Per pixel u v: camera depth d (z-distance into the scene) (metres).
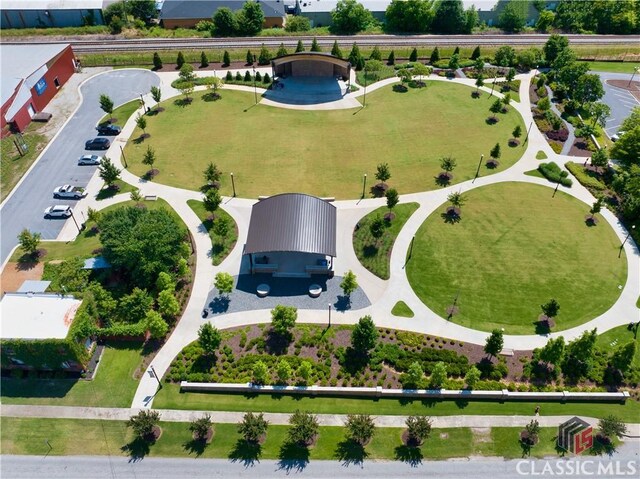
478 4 124.38
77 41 112.44
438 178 72.00
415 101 91.06
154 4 124.44
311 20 124.25
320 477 39.72
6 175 71.62
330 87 95.56
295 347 49.41
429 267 57.97
